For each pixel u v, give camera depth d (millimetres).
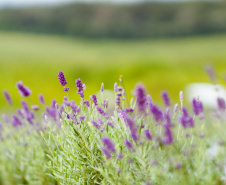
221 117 2977
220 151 2449
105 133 2539
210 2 51000
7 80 19359
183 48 34562
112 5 54500
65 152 2643
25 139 3588
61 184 2609
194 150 2516
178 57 26938
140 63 23500
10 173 3320
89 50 33938
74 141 2582
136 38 51062
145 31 51688
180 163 2096
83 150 2566
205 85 11812
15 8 56906
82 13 55406
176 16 52906
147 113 2459
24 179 3256
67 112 2553
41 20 56062
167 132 2012
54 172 2623
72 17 55375
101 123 2426
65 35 52000
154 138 2145
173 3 53406
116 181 2250
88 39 49719
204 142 2598
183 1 52750
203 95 9445
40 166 3145
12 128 3730
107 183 2508
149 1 52844
